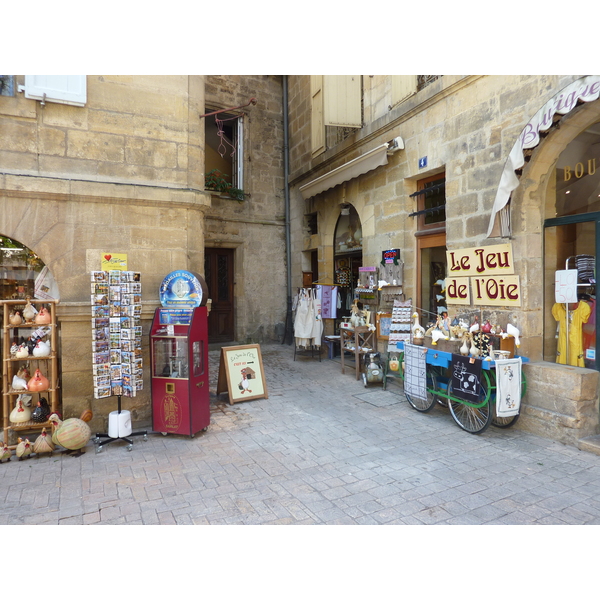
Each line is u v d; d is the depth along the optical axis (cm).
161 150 515
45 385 439
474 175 545
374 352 719
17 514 314
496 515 311
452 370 491
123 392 455
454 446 444
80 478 375
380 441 460
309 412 563
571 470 382
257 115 1105
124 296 451
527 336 487
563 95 401
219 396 638
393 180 705
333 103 758
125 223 493
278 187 1133
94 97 478
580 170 451
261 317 1112
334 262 952
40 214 452
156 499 337
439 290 645
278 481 368
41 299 457
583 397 430
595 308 444
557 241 481
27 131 447
